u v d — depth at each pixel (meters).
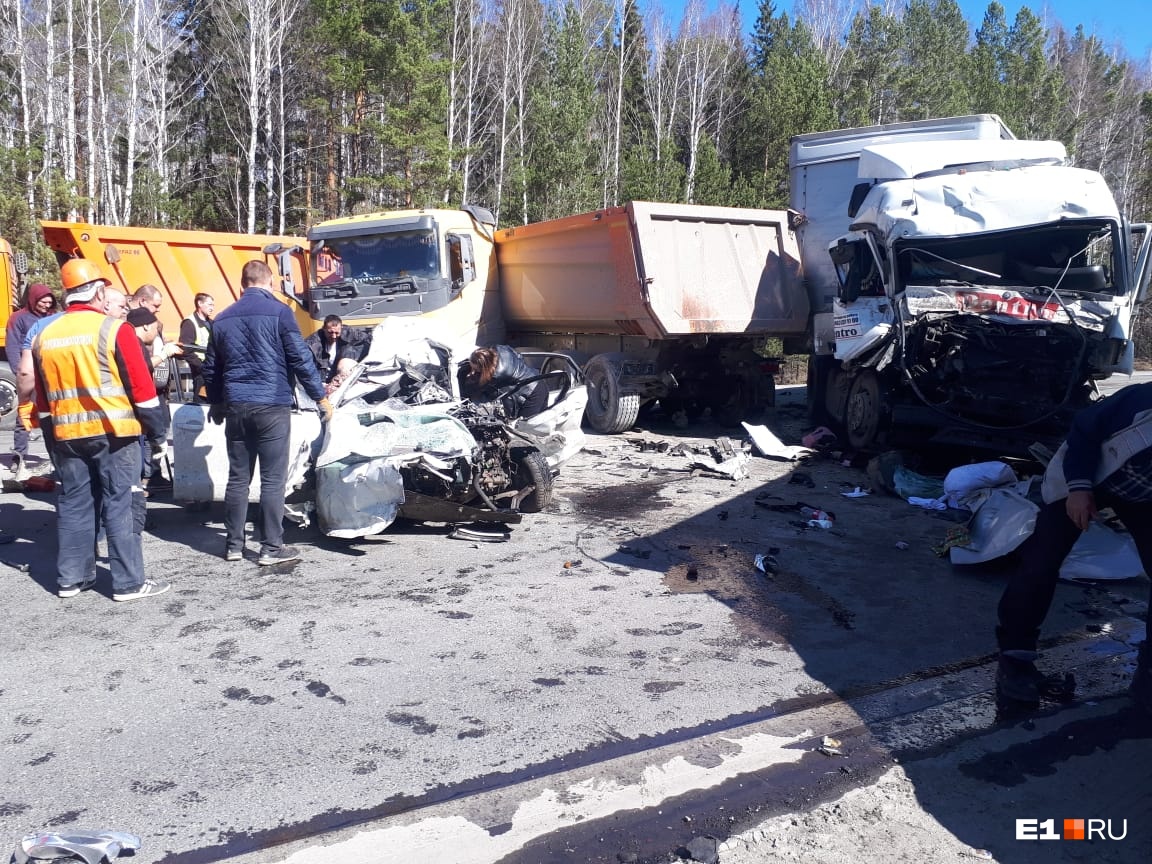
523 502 7.16
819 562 6.02
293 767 3.37
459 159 28.88
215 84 33.62
